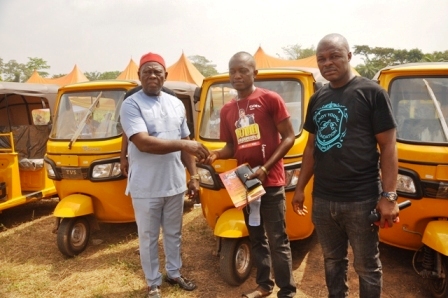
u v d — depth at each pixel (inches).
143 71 148.9
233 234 158.2
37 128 284.4
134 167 151.9
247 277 169.6
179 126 156.4
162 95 156.3
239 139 139.9
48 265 195.3
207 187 171.9
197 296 160.1
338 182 112.8
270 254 151.9
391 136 107.7
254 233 148.2
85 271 187.3
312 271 177.0
